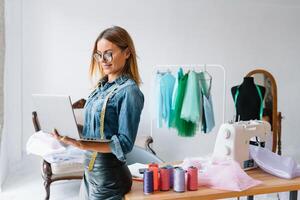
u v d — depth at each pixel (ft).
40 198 10.07
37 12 12.73
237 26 14.32
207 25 14.06
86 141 4.14
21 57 12.67
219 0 14.01
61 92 13.21
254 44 14.53
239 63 14.47
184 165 5.50
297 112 14.99
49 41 12.92
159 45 13.70
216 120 14.48
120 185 4.48
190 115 10.41
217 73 14.32
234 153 5.56
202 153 14.43
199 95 10.52
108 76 4.75
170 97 11.13
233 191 4.74
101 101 4.41
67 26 12.99
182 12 13.79
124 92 4.27
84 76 13.29
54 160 9.61
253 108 9.87
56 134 4.29
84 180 4.87
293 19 14.80
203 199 4.59
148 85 13.71
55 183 11.34
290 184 5.06
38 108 4.36
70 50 13.11
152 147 13.08
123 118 4.21
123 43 4.40
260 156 5.79
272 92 9.84
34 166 13.14
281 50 14.82
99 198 4.47
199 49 14.06
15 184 11.29
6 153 12.07
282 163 5.59
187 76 10.55
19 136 12.87
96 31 13.19
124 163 4.66
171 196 4.51
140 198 4.43
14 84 12.46
